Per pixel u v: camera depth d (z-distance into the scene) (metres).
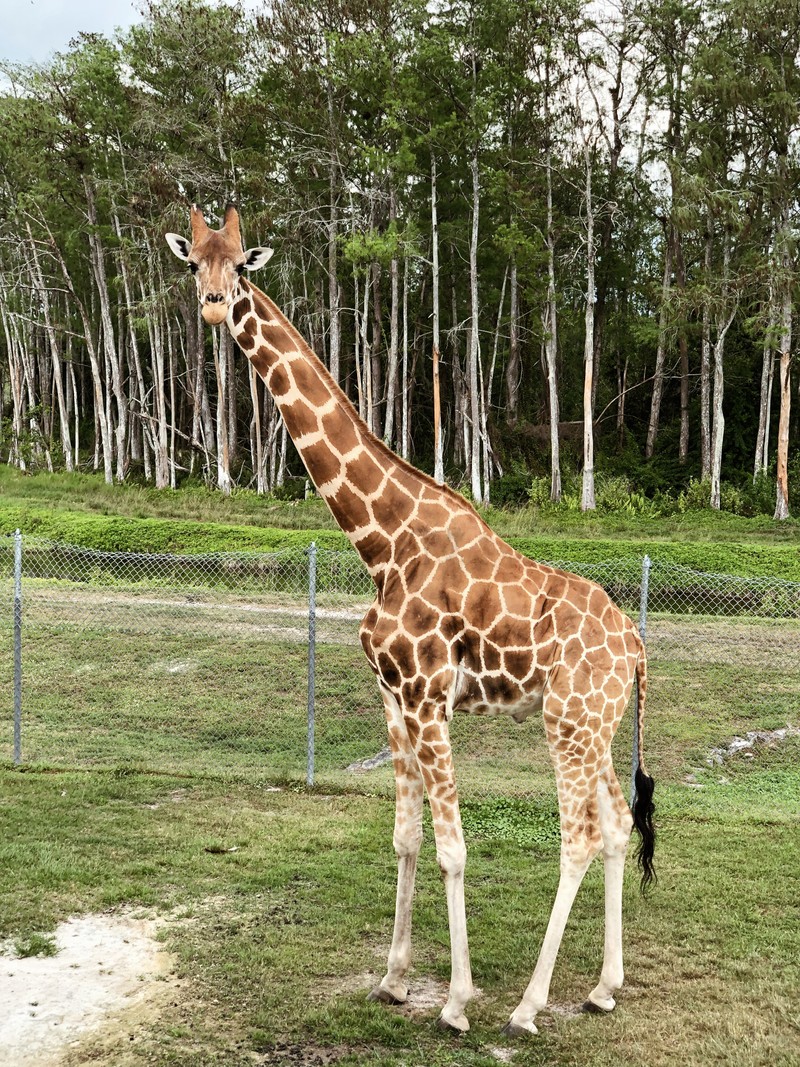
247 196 33.97
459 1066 4.16
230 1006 4.62
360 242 30.00
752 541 25.89
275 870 6.38
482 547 4.80
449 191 35.59
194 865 6.45
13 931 5.36
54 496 32.72
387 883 6.23
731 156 32.31
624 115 35.84
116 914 5.66
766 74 29.56
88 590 16.69
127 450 46.25
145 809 7.79
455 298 40.16
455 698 4.77
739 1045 4.32
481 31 29.58
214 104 34.22
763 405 34.09
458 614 4.66
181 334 44.47
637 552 19.25
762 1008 4.69
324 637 13.70
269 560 18.52
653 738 10.48
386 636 4.68
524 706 4.87
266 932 5.44
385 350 39.03
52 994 4.68
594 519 29.05
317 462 4.90
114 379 38.62
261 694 11.79
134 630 13.88
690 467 38.03
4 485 35.66
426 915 5.73
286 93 33.41
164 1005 4.61
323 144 33.53
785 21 29.17
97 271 39.84
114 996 4.68
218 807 7.88
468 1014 4.64
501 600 4.70
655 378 39.31
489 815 7.87
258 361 4.93
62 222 40.34
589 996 4.72
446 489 4.91
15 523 23.92
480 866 6.68
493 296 42.59
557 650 4.69
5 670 12.55
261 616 14.88
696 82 29.75
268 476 39.72
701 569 18.52
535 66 31.53
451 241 35.50
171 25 32.91
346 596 16.52
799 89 29.92
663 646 13.29
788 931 5.59
